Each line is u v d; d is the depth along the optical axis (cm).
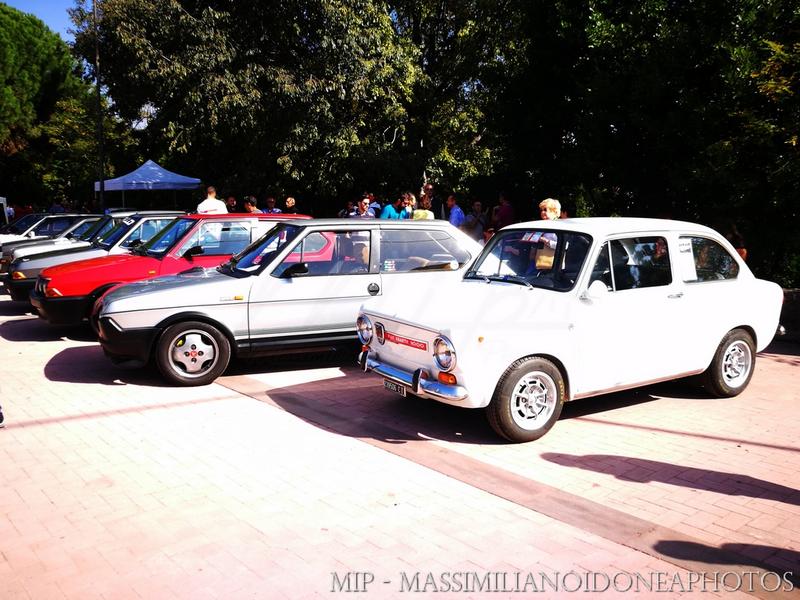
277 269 735
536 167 1526
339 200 2519
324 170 2205
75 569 351
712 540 380
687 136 1062
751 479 464
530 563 356
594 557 362
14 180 4047
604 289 538
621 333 561
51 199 4112
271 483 459
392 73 2122
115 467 489
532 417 532
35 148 4069
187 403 648
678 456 506
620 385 570
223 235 931
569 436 551
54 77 4119
